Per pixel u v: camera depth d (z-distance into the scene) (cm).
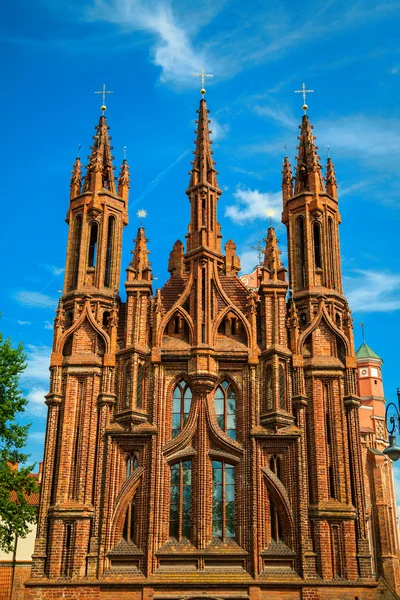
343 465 4494
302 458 4453
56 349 4728
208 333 4725
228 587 4156
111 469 4419
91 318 4809
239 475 4431
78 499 4341
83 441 4475
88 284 4991
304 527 4294
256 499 4338
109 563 4231
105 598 4138
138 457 4481
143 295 4875
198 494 4378
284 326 4794
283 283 4894
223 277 5147
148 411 4581
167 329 4838
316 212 5212
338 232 5319
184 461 4516
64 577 4175
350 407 4675
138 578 4169
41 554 4244
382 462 8919
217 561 4244
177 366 4706
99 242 5097
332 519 4344
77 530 4259
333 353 4794
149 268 4950
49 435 4528
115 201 5247
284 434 4466
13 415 4969
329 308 4928
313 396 4638
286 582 4153
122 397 4619
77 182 5344
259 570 4200
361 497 4456
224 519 4353
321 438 4541
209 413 4566
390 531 8781
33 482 4897
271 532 4331
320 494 4403
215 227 5109
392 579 8338
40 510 4359
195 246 5019
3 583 7000
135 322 4784
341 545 4294
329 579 4206
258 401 4597
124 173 5394
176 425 4619
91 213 5172
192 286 4912
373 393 10200
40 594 4128
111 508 4334
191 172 5291
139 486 4403
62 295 4994
